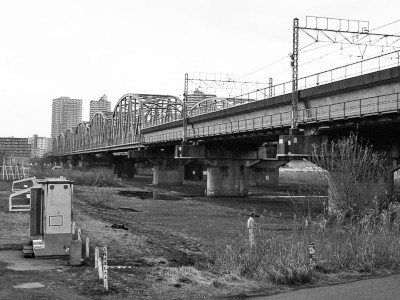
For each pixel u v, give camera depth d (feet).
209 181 244.22
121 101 442.91
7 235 83.97
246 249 62.75
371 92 122.62
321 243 65.77
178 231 115.03
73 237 71.41
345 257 62.13
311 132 139.03
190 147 236.02
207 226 125.18
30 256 62.59
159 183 356.18
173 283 50.14
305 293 48.52
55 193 61.93
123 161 524.93
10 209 124.47
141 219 139.64
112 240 87.35
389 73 112.57
